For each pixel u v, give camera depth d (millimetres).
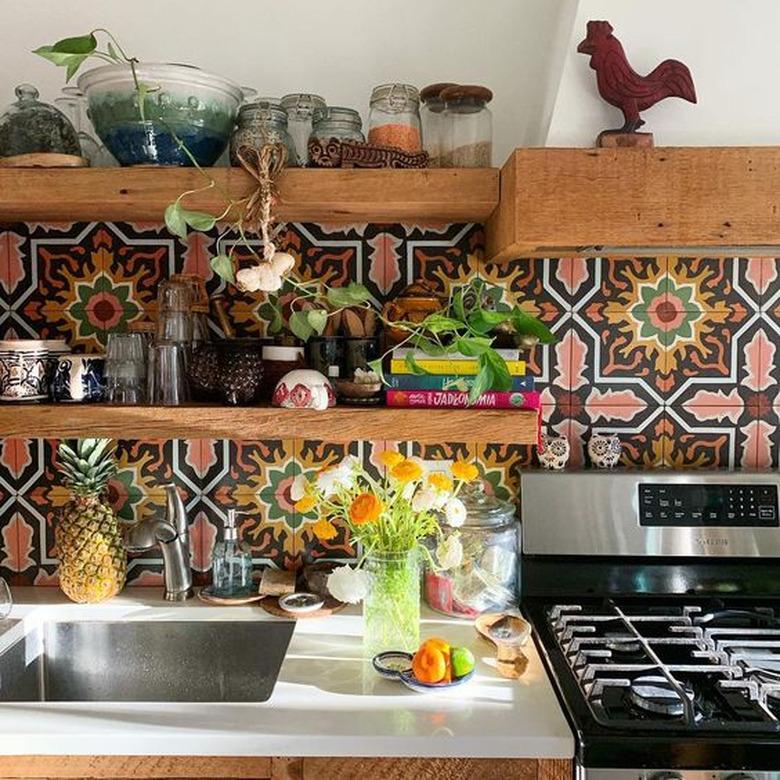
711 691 1403
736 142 1545
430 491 1562
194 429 1604
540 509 1817
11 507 1899
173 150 1583
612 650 1544
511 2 1853
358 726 1285
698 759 1231
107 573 1772
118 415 1604
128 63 1520
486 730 1273
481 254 1860
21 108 1613
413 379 1632
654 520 1809
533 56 1856
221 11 1856
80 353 1826
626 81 1505
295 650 1573
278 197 1555
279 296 1856
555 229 1470
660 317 1872
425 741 1255
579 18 1559
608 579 1812
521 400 1619
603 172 1467
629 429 1893
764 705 1326
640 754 1230
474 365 1623
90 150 1723
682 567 1808
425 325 1589
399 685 1432
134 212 1710
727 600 1804
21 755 1267
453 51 1862
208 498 1902
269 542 1911
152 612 1746
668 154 1467
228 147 1746
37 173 1544
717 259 1859
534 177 1468
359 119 1705
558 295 1867
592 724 1270
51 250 1854
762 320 1872
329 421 1598
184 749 1260
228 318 1856
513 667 1456
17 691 1639
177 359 1686
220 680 1727
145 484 1900
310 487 1664
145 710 1342
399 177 1561
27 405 1626
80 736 1257
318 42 1863
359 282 1862
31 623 1701
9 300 1863
